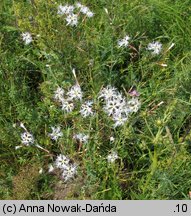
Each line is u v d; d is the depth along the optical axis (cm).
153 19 69
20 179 53
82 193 52
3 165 56
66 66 60
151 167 50
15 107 59
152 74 63
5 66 61
